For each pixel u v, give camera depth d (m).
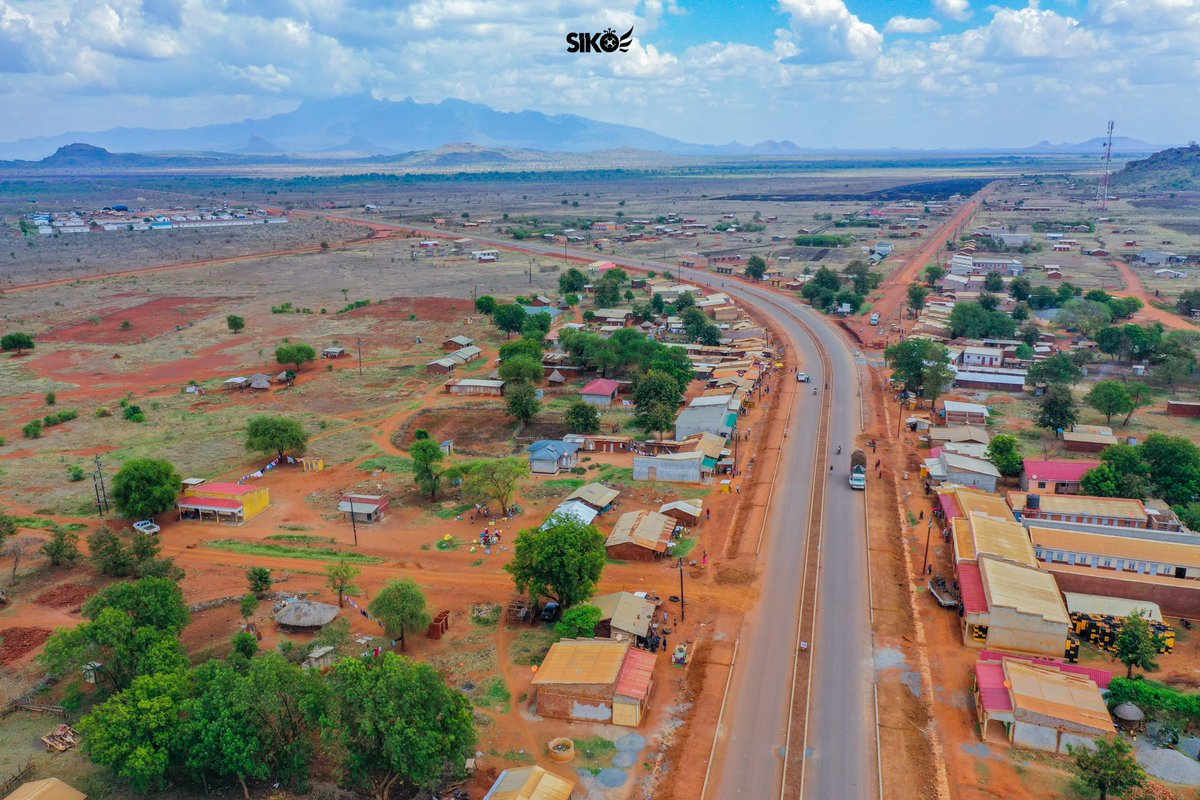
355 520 107.06
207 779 60.47
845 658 73.25
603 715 65.25
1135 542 86.19
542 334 199.25
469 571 92.38
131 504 103.50
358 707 57.09
